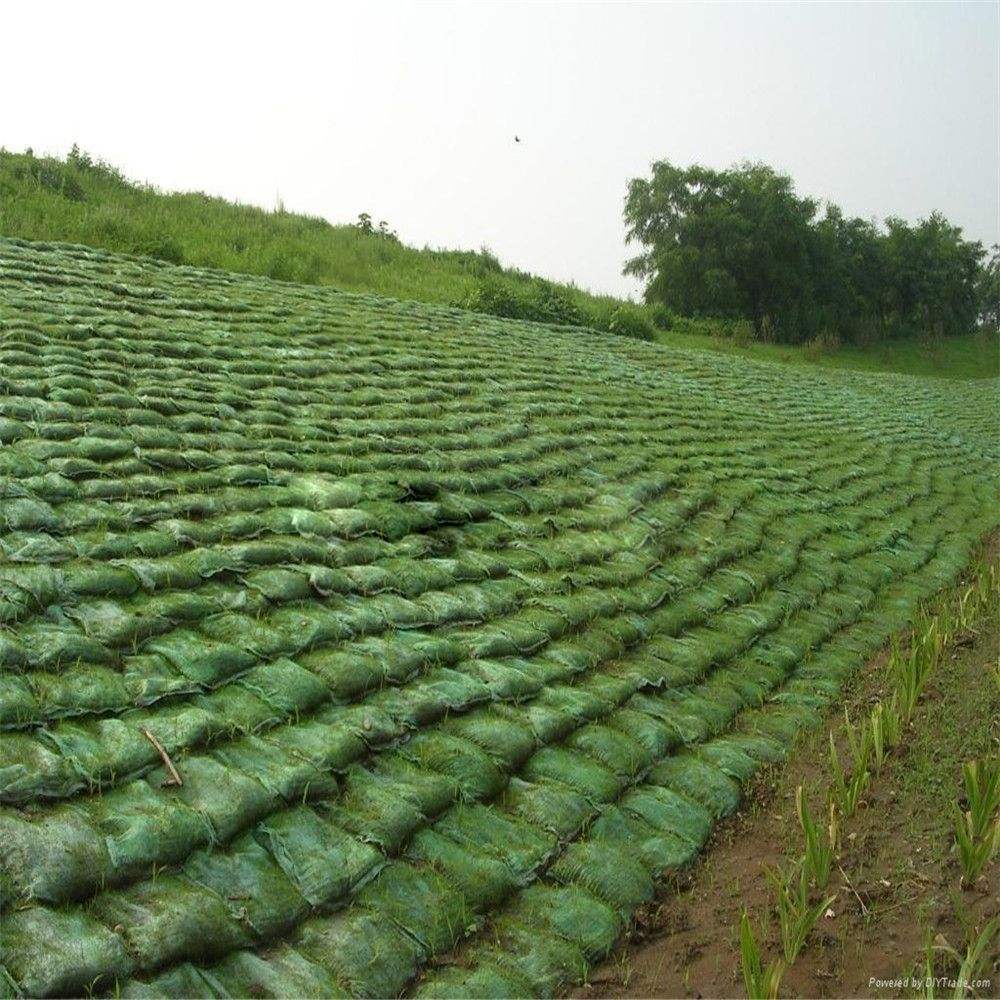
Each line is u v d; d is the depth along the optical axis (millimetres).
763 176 55406
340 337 14742
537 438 11938
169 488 8156
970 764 5973
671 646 8078
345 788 5625
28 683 5609
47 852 4598
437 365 14578
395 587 7680
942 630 8875
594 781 6230
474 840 5582
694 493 11391
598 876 5559
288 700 6078
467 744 6184
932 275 66500
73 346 10742
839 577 10406
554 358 17828
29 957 4199
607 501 10492
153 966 4375
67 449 8273
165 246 19438
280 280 21078
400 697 6418
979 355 63750
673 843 5992
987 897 5566
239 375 11586
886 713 7172
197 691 6008
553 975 4957
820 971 5117
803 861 5410
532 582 8359
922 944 5273
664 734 6852
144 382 10281
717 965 5180
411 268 29672
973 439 21656
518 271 35094
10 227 18406
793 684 8125
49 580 6453
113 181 26828
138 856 4781
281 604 7023
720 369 22375
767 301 55312
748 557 10203
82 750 5273
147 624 6383
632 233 56906
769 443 15398
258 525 7945
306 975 4574
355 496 8875
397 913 5008
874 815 6387
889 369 52000
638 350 22172
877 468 15750
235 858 5004
